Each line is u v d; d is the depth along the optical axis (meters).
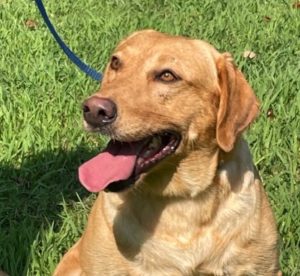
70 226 1.24
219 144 0.97
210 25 2.02
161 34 1.02
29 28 2.04
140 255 1.01
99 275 1.04
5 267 1.17
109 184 0.93
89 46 1.88
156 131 0.95
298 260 1.18
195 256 1.00
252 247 1.01
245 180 1.01
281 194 1.29
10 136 1.48
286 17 2.14
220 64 0.99
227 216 1.00
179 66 0.96
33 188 1.38
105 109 0.91
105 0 2.26
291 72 1.71
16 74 1.72
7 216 1.30
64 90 1.64
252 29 2.00
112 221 1.01
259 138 1.45
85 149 1.46
